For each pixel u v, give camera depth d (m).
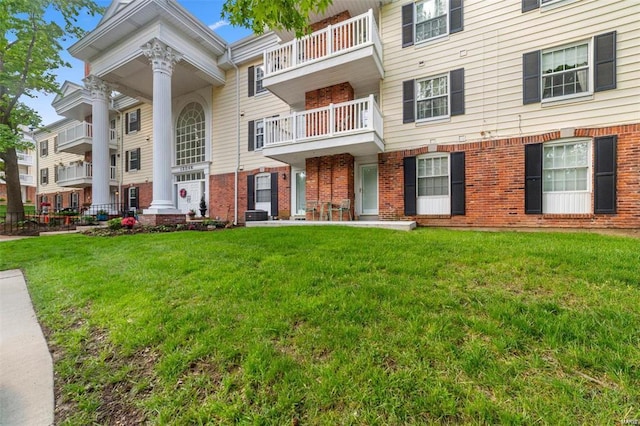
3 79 11.79
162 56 11.02
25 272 5.04
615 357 1.78
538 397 1.54
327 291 2.98
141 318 2.74
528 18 7.93
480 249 4.38
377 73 9.46
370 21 8.60
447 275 3.29
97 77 13.25
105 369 2.15
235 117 13.71
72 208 19.53
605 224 7.05
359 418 1.52
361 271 3.58
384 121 9.84
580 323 2.16
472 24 8.60
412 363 1.85
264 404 1.65
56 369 2.21
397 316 2.42
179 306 2.95
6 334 2.81
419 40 9.37
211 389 1.82
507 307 2.44
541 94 7.78
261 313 2.61
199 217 13.46
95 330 2.73
